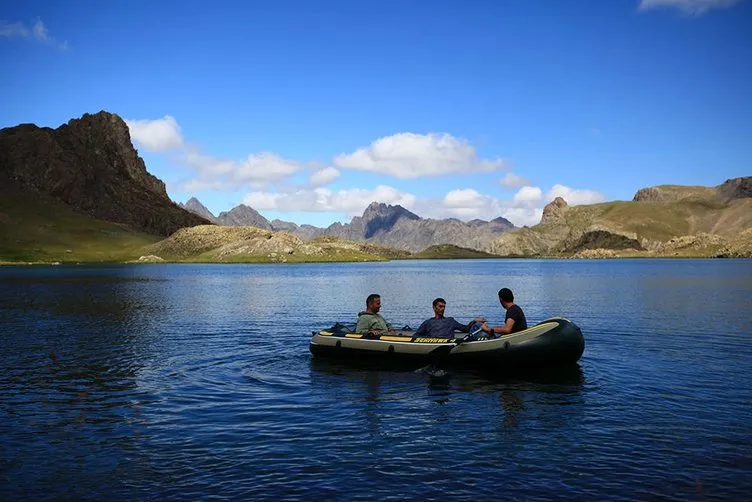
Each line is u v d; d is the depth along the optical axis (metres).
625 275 115.31
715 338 27.02
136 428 13.77
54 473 10.98
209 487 10.27
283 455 11.84
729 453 11.73
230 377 19.36
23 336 29.61
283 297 59.69
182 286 83.75
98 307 47.34
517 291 66.12
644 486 10.16
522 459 11.53
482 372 19.64
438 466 11.20
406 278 113.06
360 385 18.06
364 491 10.05
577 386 17.64
